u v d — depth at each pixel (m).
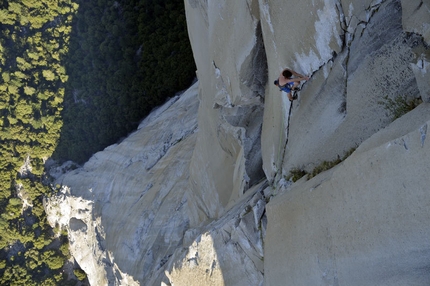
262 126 10.89
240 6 9.21
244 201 11.17
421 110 4.89
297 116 8.30
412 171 4.43
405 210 4.50
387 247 4.74
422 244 4.29
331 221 5.88
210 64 12.48
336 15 6.42
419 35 5.15
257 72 9.88
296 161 8.38
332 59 6.93
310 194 6.56
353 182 5.38
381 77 5.84
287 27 7.70
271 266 7.73
